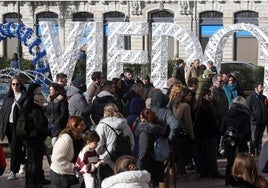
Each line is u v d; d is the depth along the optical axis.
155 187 16.11
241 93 25.06
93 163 14.19
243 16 77.75
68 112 18.75
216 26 78.06
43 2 80.94
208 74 24.22
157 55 34.75
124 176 11.14
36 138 17.58
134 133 16.83
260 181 10.82
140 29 34.91
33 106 17.66
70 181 14.34
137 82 23.45
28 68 51.81
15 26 39.72
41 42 40.59
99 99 19.16
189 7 78.25
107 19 80.62
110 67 35.81
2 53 79.81
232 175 10.93
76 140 14.70
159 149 15.92
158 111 16.70
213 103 21.92
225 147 19.02
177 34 34.81
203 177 20.56
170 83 22.16
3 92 34.16
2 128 19.30
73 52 37.88
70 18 80.81
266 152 11.91
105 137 15.25
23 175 20.45
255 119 23.72
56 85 18.70
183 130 19.25
